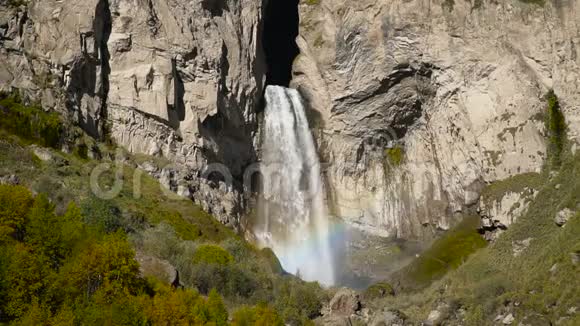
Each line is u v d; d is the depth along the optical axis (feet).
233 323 136.87
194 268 163.43
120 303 122.01
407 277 202.49
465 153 225.56
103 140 211.20
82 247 137.39
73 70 207.00
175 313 126.93
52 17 209.67
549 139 206.28
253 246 213.05
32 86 201.05
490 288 164.14
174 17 230.07
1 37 202.39
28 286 121.90
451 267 199.62
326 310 165.58
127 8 221.66
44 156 188.34
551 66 209.77
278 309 159.94
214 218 215.10
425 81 235.61
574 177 188.55
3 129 190.39
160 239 171.53
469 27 224.53
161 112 217.77
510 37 217.36
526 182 205.36
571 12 206.08
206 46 234.58
